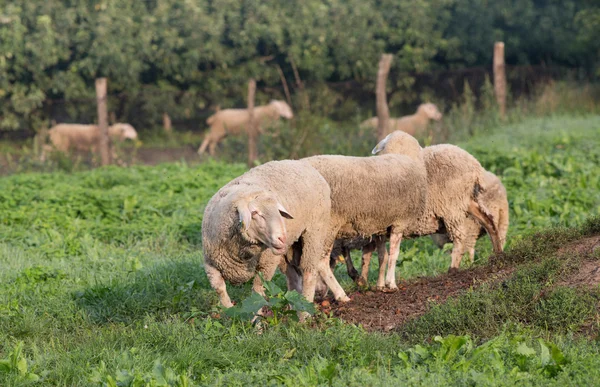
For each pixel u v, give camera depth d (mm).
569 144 40031
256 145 46594
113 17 60344
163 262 22406
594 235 19172
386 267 22047
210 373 14094
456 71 59656
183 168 38906
